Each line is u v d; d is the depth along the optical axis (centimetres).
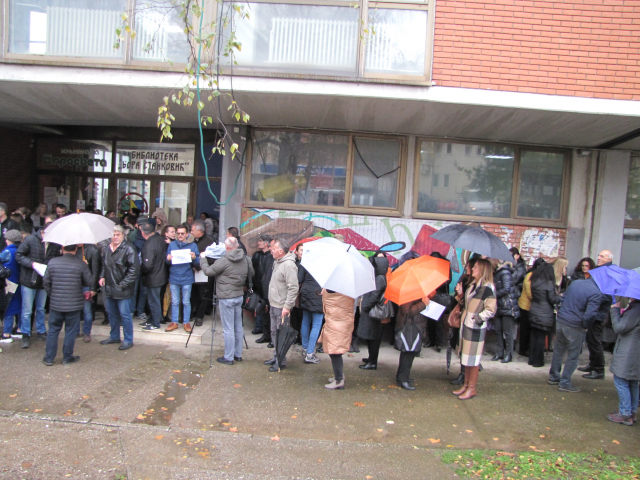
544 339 632
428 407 485
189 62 601
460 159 766
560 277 671
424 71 605
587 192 757
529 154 766
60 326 539
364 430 428
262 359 604
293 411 457
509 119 648
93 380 504
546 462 383
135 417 427
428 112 643
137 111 752
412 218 760
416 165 761
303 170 773
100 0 621
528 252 760
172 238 695
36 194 1014
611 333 711
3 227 714
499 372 608
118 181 1003
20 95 674
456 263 748
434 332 703
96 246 666
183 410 445
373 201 771
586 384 577
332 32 615
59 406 441
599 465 383
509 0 603
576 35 603
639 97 601
